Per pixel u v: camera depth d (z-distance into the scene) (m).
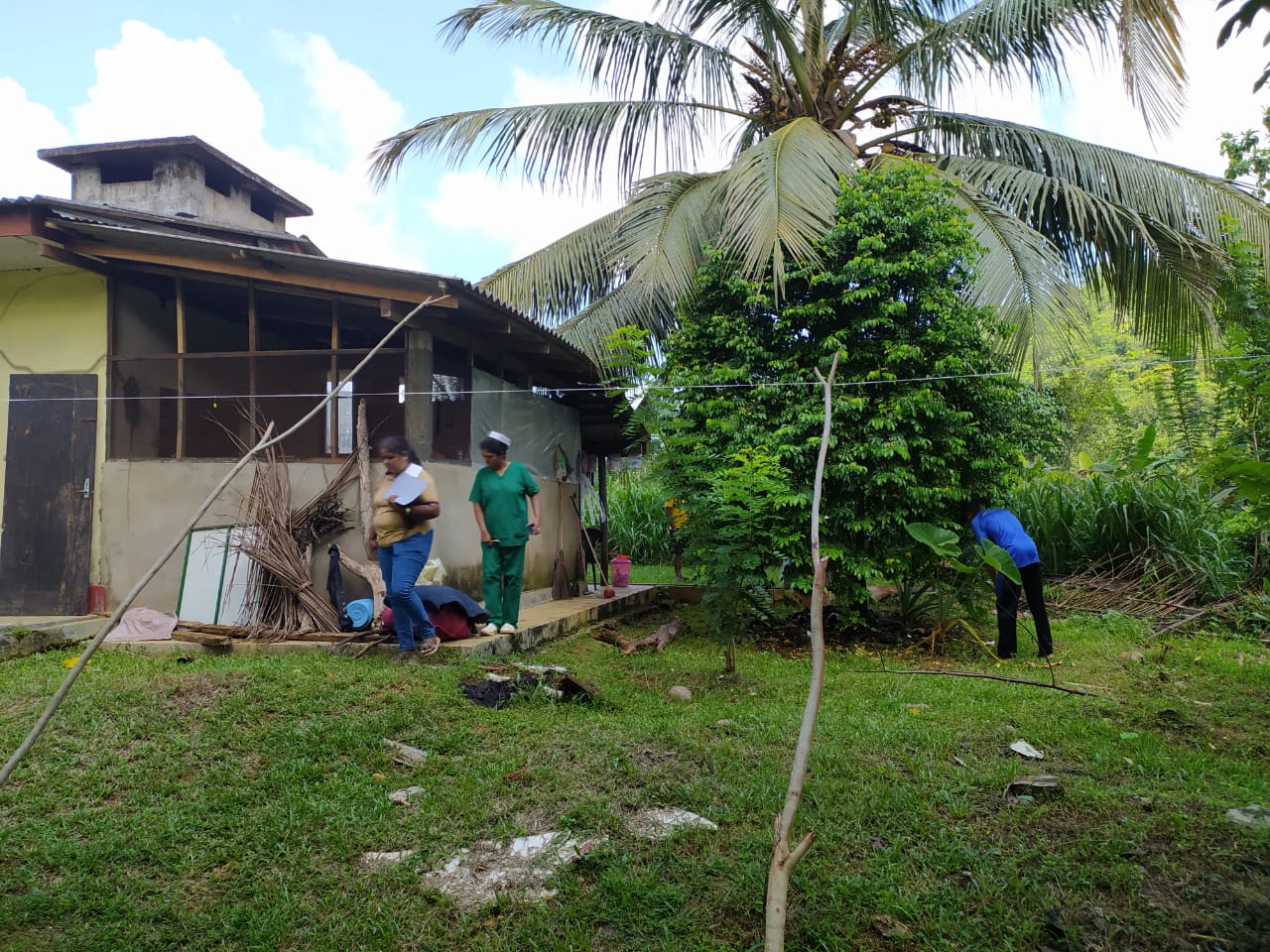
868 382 7.11
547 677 5.14
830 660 6.71
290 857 3.10
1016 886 2.85
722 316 7.70
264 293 7.25
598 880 2.96
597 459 12.00
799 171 7.49
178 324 7.21
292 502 6.82
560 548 9.58
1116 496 9.36
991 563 6.25
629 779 3.76
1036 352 7.48
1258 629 7.55
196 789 3.63
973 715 4.84
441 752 4.12
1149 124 6.96
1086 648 7.07
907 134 10.00
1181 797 3.54
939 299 7.12
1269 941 2.49
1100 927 2.63
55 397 7.42
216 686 4.83
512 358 8.70
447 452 7.30
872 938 2.63
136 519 7.12
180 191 11.59
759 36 9.77
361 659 5.59
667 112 9.91
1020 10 8.24
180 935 2.65
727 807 3.48
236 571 6.59
